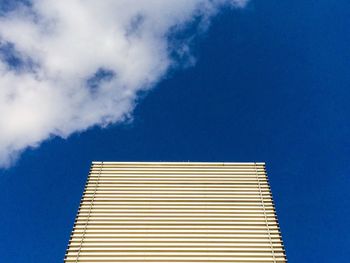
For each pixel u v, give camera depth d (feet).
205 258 34.01
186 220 37.24
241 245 35.06
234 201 39.04
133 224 36.91
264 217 37.55
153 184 40.96
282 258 34.04
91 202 38.99
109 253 34.47
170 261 33.78
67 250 34.71
